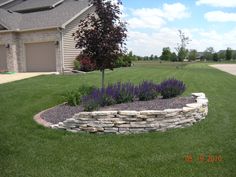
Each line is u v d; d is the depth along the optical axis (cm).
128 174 404
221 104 903
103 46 856
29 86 1198
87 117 589
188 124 638
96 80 1445
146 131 592
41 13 2298
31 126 633
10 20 2131
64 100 892
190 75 1934
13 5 2750
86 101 656
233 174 397
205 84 1459
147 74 1852
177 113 613
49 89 1114
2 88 1147
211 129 611
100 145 516
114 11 855
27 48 2077
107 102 700
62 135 574
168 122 604
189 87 1331
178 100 774
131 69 2223
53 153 481
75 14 2017
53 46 1977
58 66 1944
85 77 1540
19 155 473
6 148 503
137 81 1468
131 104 718
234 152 477
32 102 895
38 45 2031
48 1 2533
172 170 413
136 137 557
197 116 669
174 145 512
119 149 496
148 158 456
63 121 641
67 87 1170
